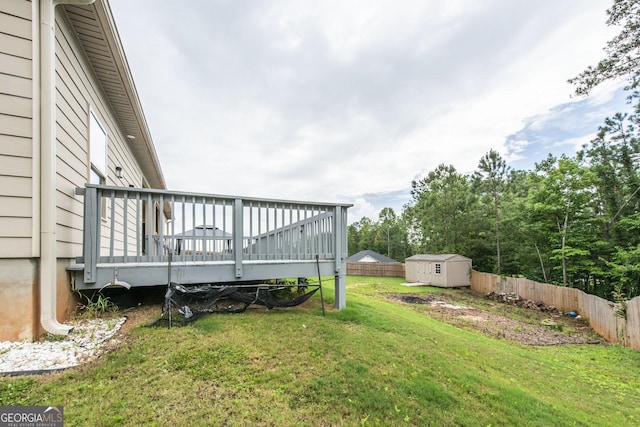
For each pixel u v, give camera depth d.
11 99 2.92
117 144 6.98
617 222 12.14
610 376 5.61
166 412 2.00
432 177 21.73
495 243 17.88
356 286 17.12
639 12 8.09
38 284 2.99
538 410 3.00
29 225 2.94
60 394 2.08
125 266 3.65
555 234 13.69
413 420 2.38
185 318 3.67
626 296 11.09
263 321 3.94
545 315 11.50
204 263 4.09
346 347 3.46
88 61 4.86
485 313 11.27
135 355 2.67
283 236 4.80
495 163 17.61
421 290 16.52
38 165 3.03
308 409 2.28
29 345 2.78
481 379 3.42
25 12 3.03
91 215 3.54
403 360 3.44
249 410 2.15
